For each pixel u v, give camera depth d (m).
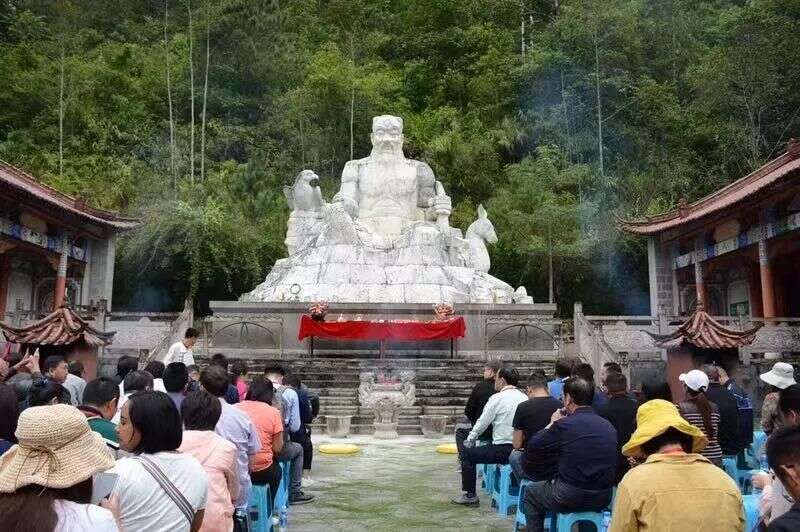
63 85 36.47
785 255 26.75
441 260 22.62
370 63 44.78
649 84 40.34
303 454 9.37
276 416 6.42
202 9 40.34
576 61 41.66
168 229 30.28
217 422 4.88
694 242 28.94
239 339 19.92
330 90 40.09
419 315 20.27
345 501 8.34
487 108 42.97
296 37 46.91
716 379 7.61
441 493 8.83
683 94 42.75
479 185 39.28
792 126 34.81
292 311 20.16
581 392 5.68
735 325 18.84
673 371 14.48
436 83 46.72
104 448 2.60
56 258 26.55
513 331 20.09
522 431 6.63
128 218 28.58
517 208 35.41
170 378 6.02
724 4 47.84
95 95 39.47
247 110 42.16
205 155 39.44
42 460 2.42
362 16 50.31
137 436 3.57
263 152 39.81
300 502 8.23
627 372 16.50
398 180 24.61
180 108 41.66
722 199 26.33
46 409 2.51
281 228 33.59
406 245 22.58
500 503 7.71
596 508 5.48
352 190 24.59
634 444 3.82
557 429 5.57
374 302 20.84
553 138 40.81
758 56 34.16
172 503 3.38
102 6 46.12
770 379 6.95
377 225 24.16
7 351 12.65
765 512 3.93
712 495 3.49
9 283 26.88
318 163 40.34
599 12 41.47
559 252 33.22
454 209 37.12
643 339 21.25
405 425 14.83
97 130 37.00
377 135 25.20
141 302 33.78
